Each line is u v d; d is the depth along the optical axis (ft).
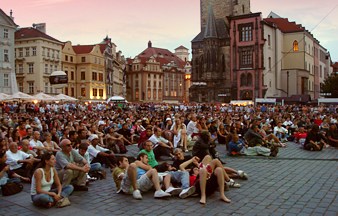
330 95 307.99
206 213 32.22
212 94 314.96
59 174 39.24
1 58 241.55
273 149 67.87
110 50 398.42
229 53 313.94
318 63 410.93
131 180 38.45
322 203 34.60
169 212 32.73
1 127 69.05
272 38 315.58
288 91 327.47
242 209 33.17
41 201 34.55
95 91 354.33
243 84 302.45
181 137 74.13
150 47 581.53
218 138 89.81
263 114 133.90
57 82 144.66
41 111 150.92
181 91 576.20
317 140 78.23
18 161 47.24
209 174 38.06
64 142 40.55
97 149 55.93
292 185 42.47
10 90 246.88
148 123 95.71
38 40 289.33
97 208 34.37
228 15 329.11
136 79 514.27
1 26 241.76
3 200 37.78
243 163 59.72
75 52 347.77
